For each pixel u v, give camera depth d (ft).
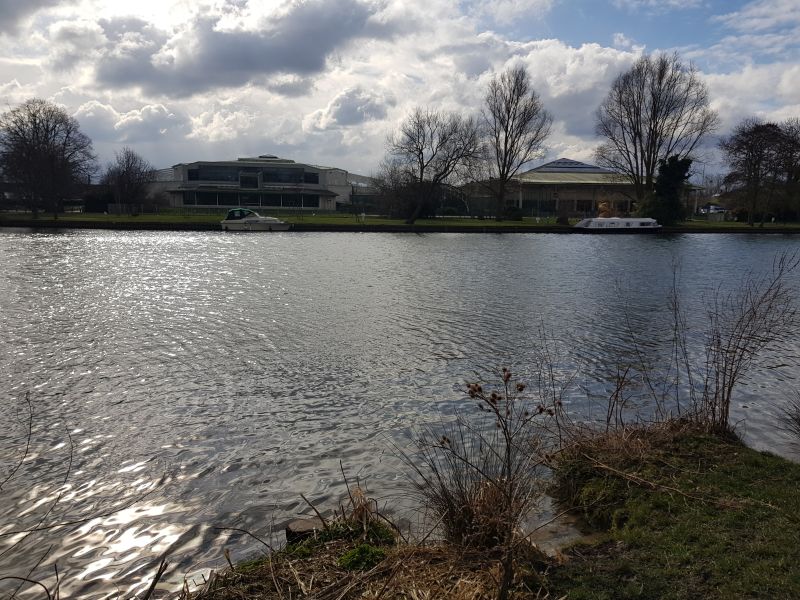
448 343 41.55
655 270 92.22
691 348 40.60
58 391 30.48
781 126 210.18
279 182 317.42
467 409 28.14
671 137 210.59
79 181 235.81
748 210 219.00
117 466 22.20
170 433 25.26
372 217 240.32
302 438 24.79
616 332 45.68
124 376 33.06
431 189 212.64
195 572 15.80
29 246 116.88
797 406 27.84
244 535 17.56
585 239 171.63
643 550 14.21
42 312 50.90
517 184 291.99
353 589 12.53
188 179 308.81
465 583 12.36
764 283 74.23
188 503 19.51
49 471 21.79
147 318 48.80
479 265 97.04
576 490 18.35
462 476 17.01
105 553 16.74
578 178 330.13
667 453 20.10
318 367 35.17
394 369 34.99
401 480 20.66
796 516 15.20
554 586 12.80
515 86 221.66
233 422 26.50
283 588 12.90
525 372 34.76
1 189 232.12
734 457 19.74
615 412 25.53
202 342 40.83
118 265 86.99
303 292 63.87
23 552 16.80
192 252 110.73
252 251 115.65
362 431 25.49
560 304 58.80
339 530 15.47
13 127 209.77
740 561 13.17
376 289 66.95
